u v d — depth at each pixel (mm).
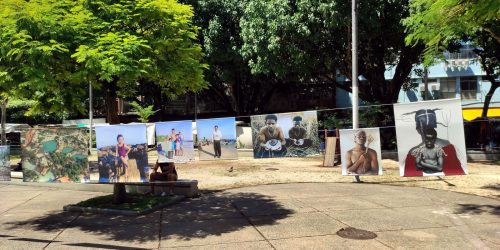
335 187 11828
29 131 9367
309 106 35188
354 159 12062
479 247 6520
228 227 7828
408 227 7637
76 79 8641
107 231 7781
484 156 19094
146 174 9102
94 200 10312
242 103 30094
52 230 7953
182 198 10406
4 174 10211
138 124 9172
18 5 8203
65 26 8352
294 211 8938
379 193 10852
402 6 17750
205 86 10602
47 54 7711
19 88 8711
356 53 13352
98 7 9211
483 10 8352
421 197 10297
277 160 19078
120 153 9195
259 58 20234
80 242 7117
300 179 13367
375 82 22109
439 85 35906
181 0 24562
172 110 35875
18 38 7793
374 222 7980
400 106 11289
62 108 9484
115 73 8047
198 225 8023
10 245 7016
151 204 9555
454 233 7262
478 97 35062
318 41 18547
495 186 11664
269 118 11195
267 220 8250
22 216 9195
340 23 17000
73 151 9242
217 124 10352
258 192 11203
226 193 11156
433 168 11086
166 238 7242
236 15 24328
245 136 21234
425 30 9977
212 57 24516
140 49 8641
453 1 8422
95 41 8477
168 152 10383
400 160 11258
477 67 34844
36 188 12953
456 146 11000
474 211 8828
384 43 19906
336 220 8141
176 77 9484
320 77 26422
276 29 18547
